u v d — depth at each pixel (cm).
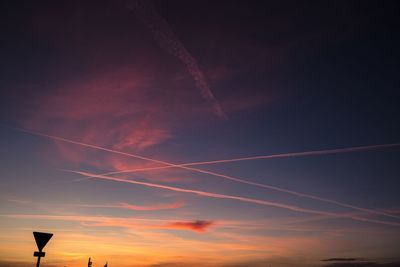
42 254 1345
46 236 1360
